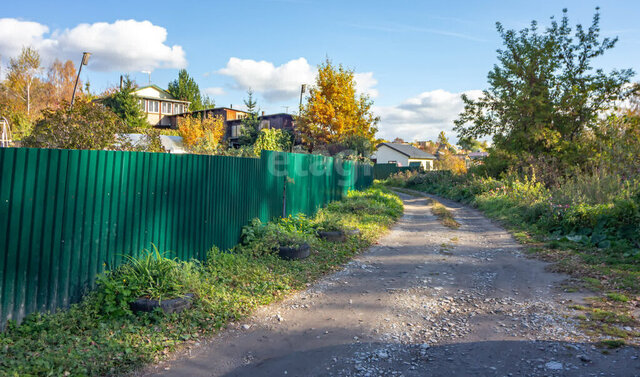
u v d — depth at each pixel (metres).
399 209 17.39
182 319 4.61
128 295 4.66
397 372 3.56
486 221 14.49
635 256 7.12
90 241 4.62
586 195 11.94
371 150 28.36
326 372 3.60
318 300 5.66
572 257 7.68
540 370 3.42
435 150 79.50
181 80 62.16
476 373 3.46
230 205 7.69
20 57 45.97
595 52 21.78
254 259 7.31
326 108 26.09
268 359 3.88
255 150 17.52
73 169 4.39
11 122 25.23
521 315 4.82
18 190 3.86
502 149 24.55
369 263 7.89
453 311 5.11
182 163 6.13
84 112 8.35
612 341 3.79
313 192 13.43
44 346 3.68
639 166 13.52
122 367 3.59
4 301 3.77
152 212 5.55
